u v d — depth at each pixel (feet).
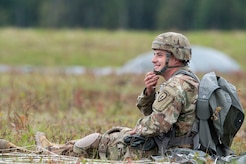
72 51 271.08
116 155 53.62
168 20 601.62
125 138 53.26
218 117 52.11
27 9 636.48
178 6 603.26
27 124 67.05
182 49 53.16
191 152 51.85
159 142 52.95
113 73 160.45
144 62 177.06
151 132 52.01
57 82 138.41
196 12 597.93
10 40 286.25
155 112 51.98
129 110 95.40
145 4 629.51
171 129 52.75
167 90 52.11
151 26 623.77
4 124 69.15
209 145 52.65
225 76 129.49
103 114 89.97
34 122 73.10
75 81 141.90
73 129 70.54
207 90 52.26
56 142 62.69
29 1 638.94
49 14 598.34
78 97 101.14
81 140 54.80
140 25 620.08
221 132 52.49
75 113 89.35
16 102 89.81
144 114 56.34
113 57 265.13
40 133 58.08
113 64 258.37
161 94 52.21
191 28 604.08
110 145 53.98
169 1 606.14
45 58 264.31
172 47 53.16
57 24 597.93
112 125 72.79
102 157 53.88
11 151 55.88
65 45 280.51
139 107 56.08
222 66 169.78
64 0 603.67
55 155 54.03
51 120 77.77
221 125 52.26
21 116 68.39
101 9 606.14
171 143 52.90
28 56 266.57
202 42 287.28
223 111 52.16
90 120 80.28
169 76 53.72
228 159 51.78
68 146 55.57
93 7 604.08
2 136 63.41
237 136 70.08
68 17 601.62
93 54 267.80
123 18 606.14
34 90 114.21
